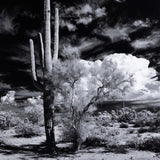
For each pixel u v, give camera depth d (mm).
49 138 13320
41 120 28000
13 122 29875
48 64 14031
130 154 11781
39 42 14820
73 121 13164
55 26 15094
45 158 11547
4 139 18453
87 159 11047
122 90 12695
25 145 16031
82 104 12961
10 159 11477
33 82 14891
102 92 12750
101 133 17203
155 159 10445
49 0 14555
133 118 35312
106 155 11773
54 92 13250
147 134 18344
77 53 13094
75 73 12523
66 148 14164
